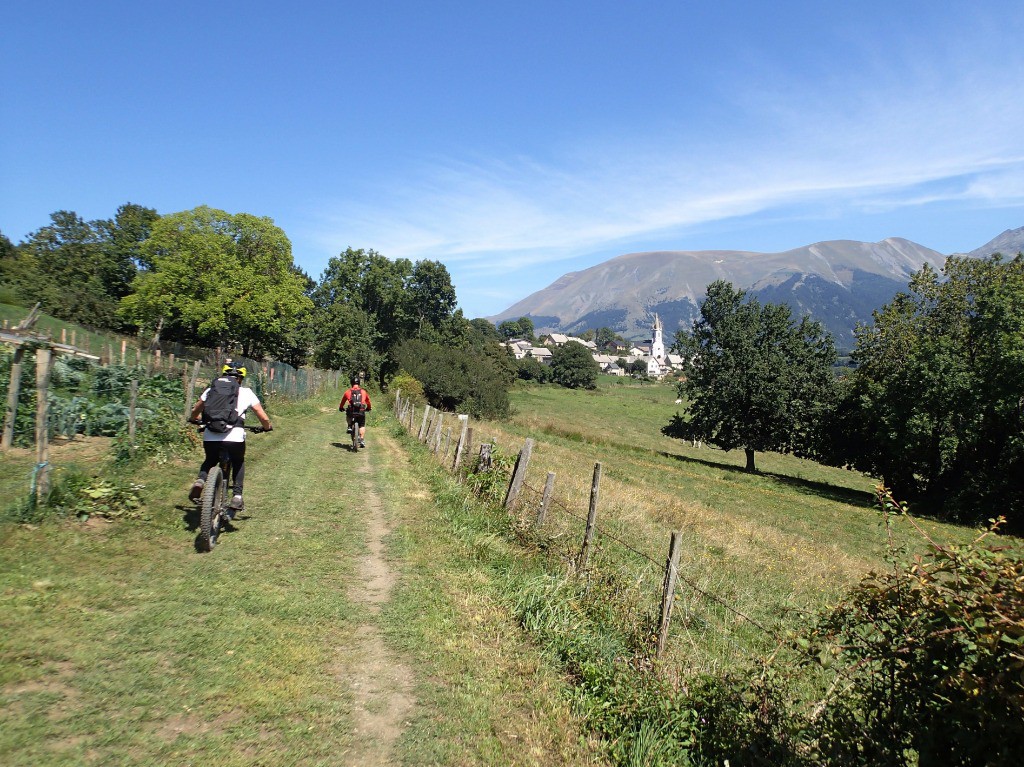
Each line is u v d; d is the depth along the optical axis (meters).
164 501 8.25
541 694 4.89
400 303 88.06
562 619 6.07
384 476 13.02
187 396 12.96
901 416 32.94
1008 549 3.20
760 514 22.64
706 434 45.41
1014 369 29.48
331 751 3.71
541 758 4.09
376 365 62.72
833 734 3.78
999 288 32.81
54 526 6.39
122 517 7.12
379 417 28.48
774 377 41.91
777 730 4.29
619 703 4.79
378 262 88.19
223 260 51.16
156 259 50.09
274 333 60.06
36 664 4.02
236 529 7.85
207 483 6.77
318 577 6.59
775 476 42.25
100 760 3.25
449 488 11.56
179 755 3.41
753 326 44.44
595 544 8.27
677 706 4.66
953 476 33.97
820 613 4.19
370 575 6.93
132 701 3.83
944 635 3.12
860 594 3.69
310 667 4.67
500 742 4.16
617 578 7.35
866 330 39.72
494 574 7.43
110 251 79.19
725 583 9.60
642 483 24.66
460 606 6.36
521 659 5.43
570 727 4.53
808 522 22.59
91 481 7.30
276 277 56.66
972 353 33.78
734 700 4.63
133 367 16.28
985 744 2.91
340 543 7.90
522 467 10.23
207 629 4.97
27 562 5.54
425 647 5.35
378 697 4.43
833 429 41.19
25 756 3.18
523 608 6.34
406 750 3.87
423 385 52.75
